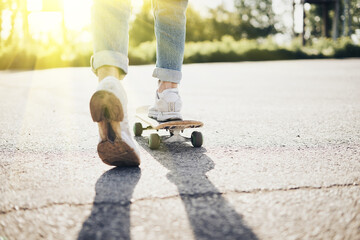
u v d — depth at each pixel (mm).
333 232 1004
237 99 4496
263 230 1018
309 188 1339
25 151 1960
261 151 1923
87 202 1216
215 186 1361
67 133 2473
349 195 1270
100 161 1747
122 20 1652
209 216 1104
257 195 1270
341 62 15133
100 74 1658
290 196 1262
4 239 974
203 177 1473
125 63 1683
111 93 1405
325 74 8586
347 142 2115
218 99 4523
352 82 6414
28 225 1056
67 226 1048
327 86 5863
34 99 4680
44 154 1890
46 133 2475
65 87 6473
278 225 1046
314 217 1095
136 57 20781
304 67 12141
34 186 1382
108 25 1628
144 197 1254
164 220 1079
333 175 1497
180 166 1644
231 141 2186
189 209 1155
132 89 5945
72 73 11211
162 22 1935
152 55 22203
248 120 2980
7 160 1772
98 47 1644
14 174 1540
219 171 1558
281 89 5621
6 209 1168
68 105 4070
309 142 2127
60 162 1732
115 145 1499
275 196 1261
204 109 3674
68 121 2982
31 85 6918
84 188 1351
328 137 2260
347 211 1136
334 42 24500
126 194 1283
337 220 1074
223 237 979
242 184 1384
